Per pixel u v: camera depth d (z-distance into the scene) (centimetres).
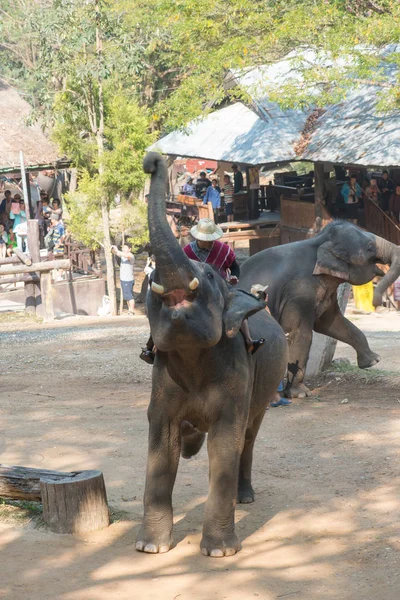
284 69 3109
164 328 578
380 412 1134
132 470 898
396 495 791
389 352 1719
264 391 733
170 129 3353
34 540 695
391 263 1222
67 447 994
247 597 584
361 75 2242
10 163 3431
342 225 1250
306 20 2178
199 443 759
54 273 2958
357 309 2877
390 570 622
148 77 4344
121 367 1588
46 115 3297
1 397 1326
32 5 4891
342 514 749
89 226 2989
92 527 718
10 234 3500
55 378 1501
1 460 943
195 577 621
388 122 2881
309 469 888
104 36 3027
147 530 677
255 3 2277
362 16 2277
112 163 2966
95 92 3053
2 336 2145
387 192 3133
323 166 3177
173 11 2331
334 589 594
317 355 1424
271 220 3653
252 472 886
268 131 3194
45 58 3061
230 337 623
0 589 602
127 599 583
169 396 657
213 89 2486
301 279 1249
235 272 720
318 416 1127
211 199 3728
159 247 550
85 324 2425
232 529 672
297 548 675
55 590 600
